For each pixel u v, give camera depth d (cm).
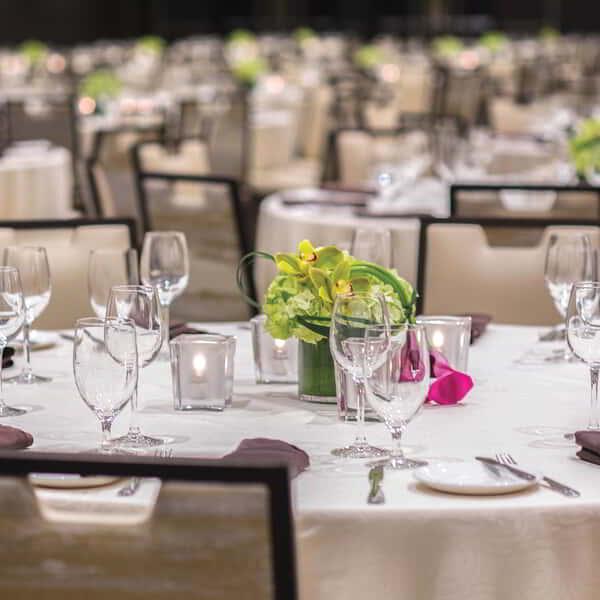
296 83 1870
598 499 237
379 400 255
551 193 686
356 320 268
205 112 1160
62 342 386
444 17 3369
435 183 755
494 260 474
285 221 636
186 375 304
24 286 344
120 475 186
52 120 1061
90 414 303
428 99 1839
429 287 475
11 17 3031
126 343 258
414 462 259
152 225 651
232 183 628
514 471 247
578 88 1573
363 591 232
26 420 298
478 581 233
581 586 236
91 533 188
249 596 187
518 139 945
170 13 3384
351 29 3422
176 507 185
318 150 1391
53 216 880
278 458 249
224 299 643
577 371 345
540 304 473
